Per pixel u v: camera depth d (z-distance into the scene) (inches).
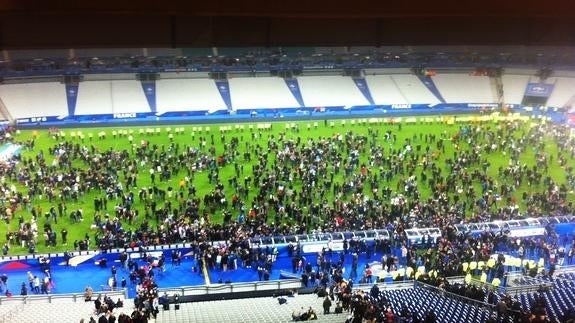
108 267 1641.2
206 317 1234.0
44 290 1509.6
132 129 2706.7
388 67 3496.6
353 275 1608.0
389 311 1127.0
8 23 683.4
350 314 1229.7
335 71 3454.7
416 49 3535.9
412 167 2266.2
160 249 1654.8
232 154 2352.4
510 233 1754.4
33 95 2994.6
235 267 1652.3
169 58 3284.9
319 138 2608.3
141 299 1279.5
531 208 1957.4
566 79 3405.5
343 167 2263.8
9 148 2423.7
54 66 3129.9
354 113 3070.9
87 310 1268.5
